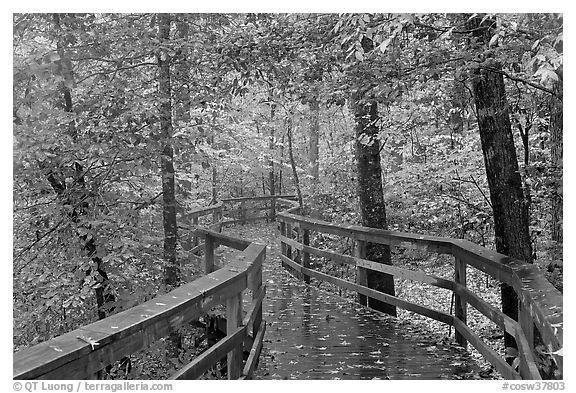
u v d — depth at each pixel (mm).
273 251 12203
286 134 17391
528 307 3070
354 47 5016
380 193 7918
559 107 4961
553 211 5781
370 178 7891
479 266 4566
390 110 8250
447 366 4691
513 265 3791
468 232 10008
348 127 15609
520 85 5984
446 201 9281
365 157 7891
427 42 5055
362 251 7094
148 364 6012
